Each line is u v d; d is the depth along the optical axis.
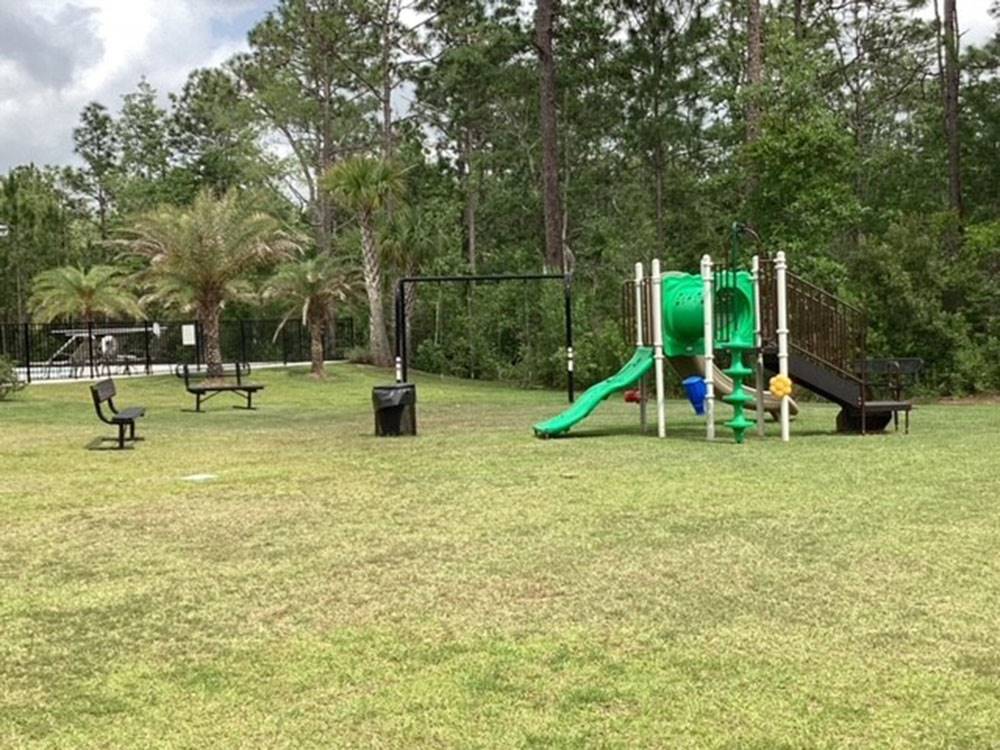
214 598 5.69
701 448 12.67
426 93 44.19
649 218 39.84
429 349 36.56
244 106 45.81
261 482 10.16
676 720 3.85
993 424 15.56
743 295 13.48
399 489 9.58
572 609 5.36
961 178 32.91
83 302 37.88
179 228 28.11
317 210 46.59
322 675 4.40
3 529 7.77
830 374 14.24
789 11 34.78
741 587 5.75
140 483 10.16
